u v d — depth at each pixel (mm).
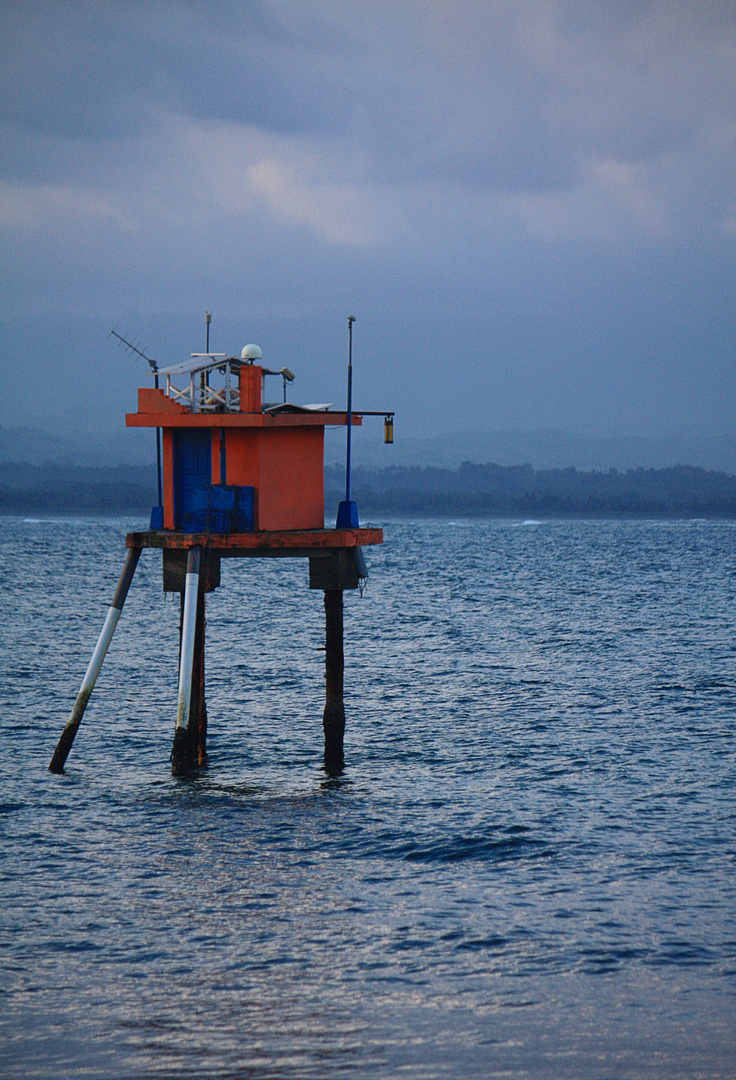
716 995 49562
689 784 85750
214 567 86312
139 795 81750
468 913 58938
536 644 167250
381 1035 45812
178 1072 42688
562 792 83562
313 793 82938
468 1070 42906
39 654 152500
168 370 82875
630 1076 42406
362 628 189250
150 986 50344
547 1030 46219
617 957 53500
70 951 53938
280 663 147625
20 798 80125
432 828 73938
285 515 85500
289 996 49406
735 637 175000
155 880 63656
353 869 65875
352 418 90188
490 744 100188
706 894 61562
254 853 68625
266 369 83500
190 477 84312
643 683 131125
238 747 98500
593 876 64625
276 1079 42188
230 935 56000
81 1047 44719
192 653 83188
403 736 103688
